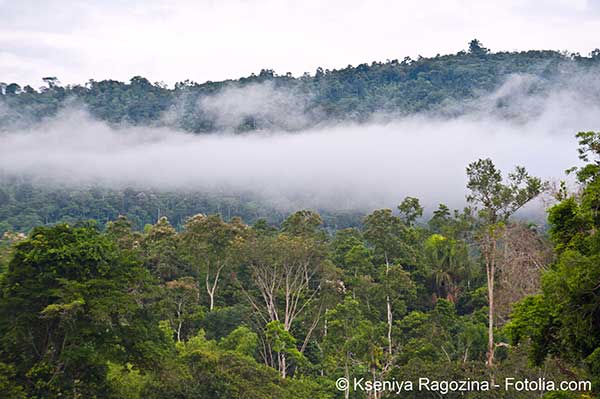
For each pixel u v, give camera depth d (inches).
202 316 2194.9
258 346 2268.7
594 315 805.9
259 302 2492.6
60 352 1159.6
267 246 2379.4
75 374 1185.4
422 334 2154.3
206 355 1519.4
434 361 1802.4
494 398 1423.5
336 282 2367.1
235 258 2422.5
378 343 2015.3
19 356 1152.2
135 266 1275.8
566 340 839.7
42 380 1119.0
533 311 887.1
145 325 1262.3
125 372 1382.9
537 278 1413.6
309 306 2379.4
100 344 1179.3
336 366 1952.5
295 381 1685.5
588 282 780.0
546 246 1476.4
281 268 2458.2
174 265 2481.5
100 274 1211.9
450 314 2379.4
